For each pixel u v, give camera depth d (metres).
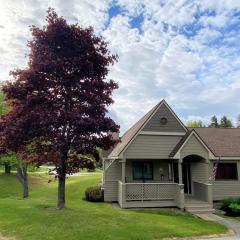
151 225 15.55
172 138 24.81
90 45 16.86
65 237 12.71
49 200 23.80
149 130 24.48
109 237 12.98
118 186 24.89
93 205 22.69
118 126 16.56
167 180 26.08
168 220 17.62
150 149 24.27
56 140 16.33
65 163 16.88
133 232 13.95
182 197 22.47
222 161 26.09
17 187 40.81
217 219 20.05
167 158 24.38
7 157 29.64
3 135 15.32
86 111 16.23
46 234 13.02
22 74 16.06
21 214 16.14
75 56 16.66
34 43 16.69
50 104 16.12
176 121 25.16
